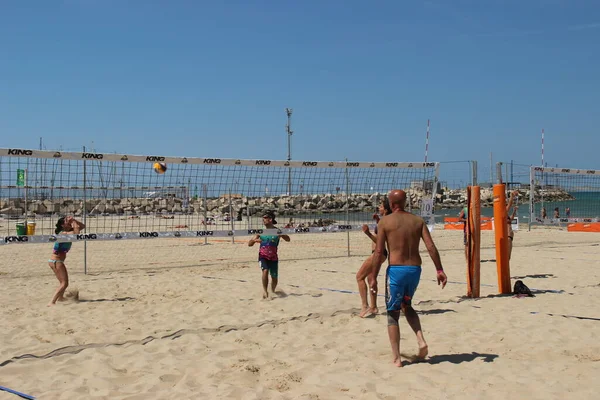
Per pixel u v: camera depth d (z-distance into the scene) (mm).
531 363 4258
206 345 4875
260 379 4004
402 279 4195
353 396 3598
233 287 7965
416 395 3586
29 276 9484
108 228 18359
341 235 18953
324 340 5012
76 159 9383
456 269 9586
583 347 4695
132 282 8492
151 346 4840
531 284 8047
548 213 28594
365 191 12336
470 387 3713
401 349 4699
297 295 7266
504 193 7285
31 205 20906
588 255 11883
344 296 7180
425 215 12391
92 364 4297
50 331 5383
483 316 5898
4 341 5039
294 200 19266
